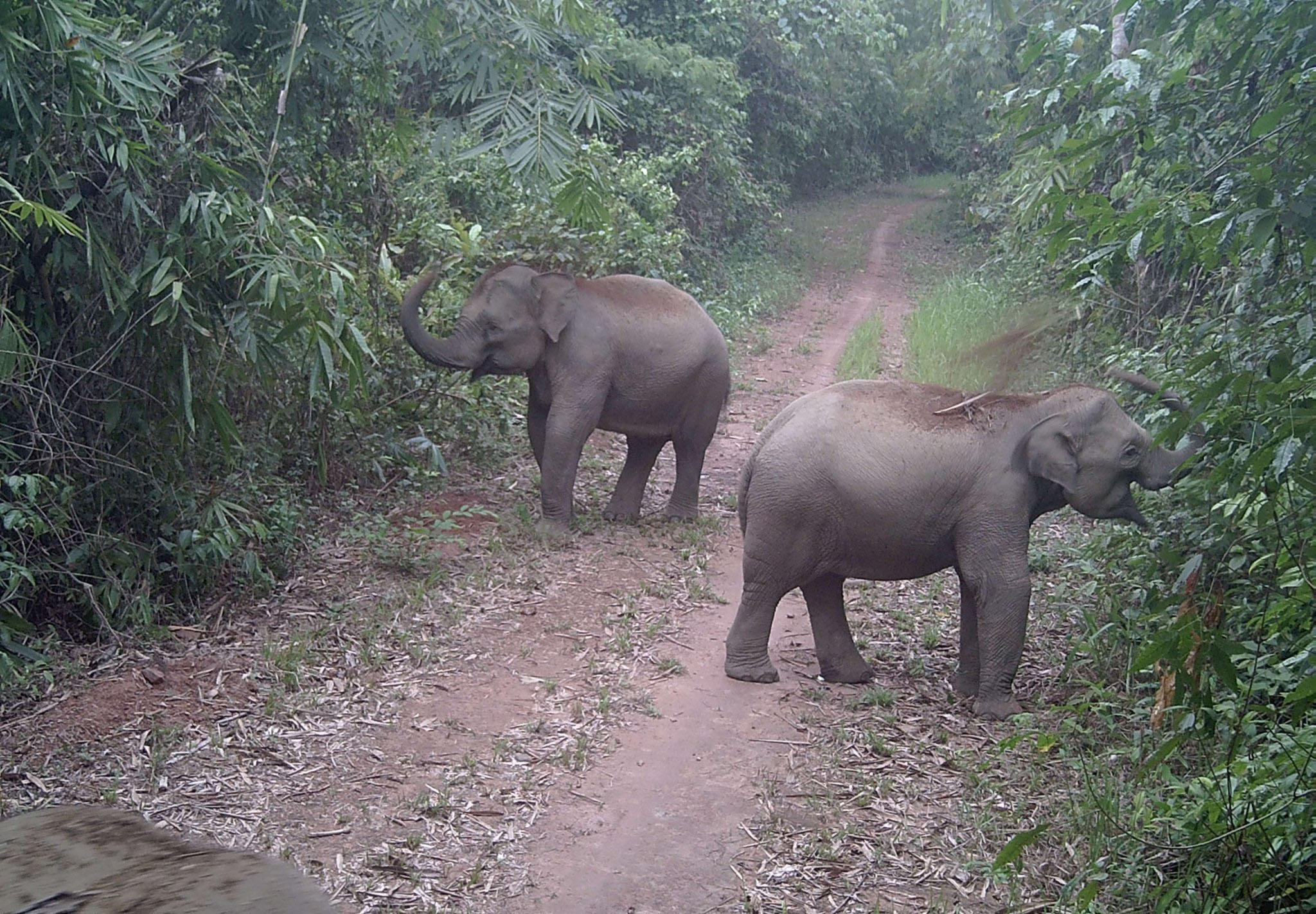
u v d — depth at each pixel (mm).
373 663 5961
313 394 6039
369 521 7801
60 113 5297
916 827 4668
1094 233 4727
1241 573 5027
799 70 25484
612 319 8211
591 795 4887
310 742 5195
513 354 8047
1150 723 5145
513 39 7094
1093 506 5586
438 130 7820
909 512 5652
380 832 4535
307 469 8227
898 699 5883
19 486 5543
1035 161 8734
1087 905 3598
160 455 6352
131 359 6156
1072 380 10125
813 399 5977
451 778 4965
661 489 9586
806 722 5582
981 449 5648
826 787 4988
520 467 9609
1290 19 4016
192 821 4504
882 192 35156
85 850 933
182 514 6340
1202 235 4328
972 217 21109
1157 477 5492
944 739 5406
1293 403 3381
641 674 6062
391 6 7012
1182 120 5414
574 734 5398
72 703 5344
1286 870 3547
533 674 6004
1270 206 3848
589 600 6992
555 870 4340
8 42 4973
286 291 5957
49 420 5988
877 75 28547
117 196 5840
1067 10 7891
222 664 5844
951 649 6609
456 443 9648
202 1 7367
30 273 5770
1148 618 5590
